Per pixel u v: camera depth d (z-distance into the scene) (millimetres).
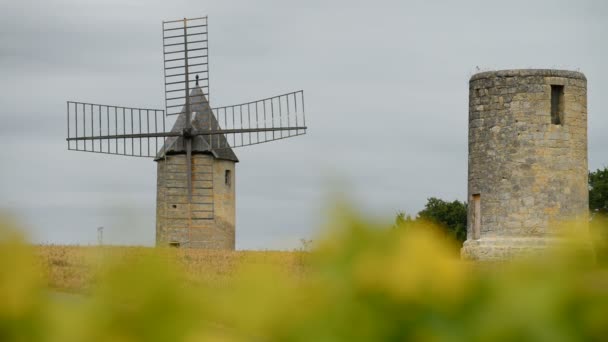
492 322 8516
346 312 8898
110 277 8883
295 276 9344
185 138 197750
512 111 143125
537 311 8422
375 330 8797
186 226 196625
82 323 8734
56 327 8711
